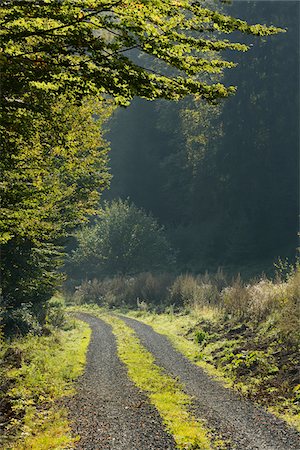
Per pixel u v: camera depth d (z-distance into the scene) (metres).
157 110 65.88
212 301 22.81
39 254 14.38
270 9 50.19
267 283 17.47
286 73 50.31
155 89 4.96
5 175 7.82
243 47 4.87
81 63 4.77
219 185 53.75
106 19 4.46
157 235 46.03
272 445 6.46
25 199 7.37
